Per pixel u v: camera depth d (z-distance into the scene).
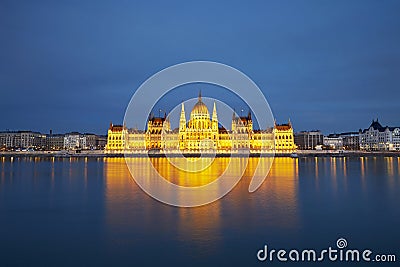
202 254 26.31
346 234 31.45
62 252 26.80
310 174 93.06
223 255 26.14
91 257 25.70
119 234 31.42
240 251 27.03
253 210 41.62
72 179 79.50
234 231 32.22
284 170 109.19
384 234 31.50
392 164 141.00
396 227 33.78
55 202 47.53
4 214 39.66
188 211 41.28
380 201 47.97
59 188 62.81
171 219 36.84
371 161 170.75
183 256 25.86
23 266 24.12
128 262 24.72
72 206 44.41
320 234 31.44
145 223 35.22
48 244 28.73
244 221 35.94
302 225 34.50
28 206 44.59
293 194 54.94
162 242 29.02
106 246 28.12
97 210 41.78
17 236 31.03
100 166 132.62
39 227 34.00
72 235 31.17
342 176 86.19
